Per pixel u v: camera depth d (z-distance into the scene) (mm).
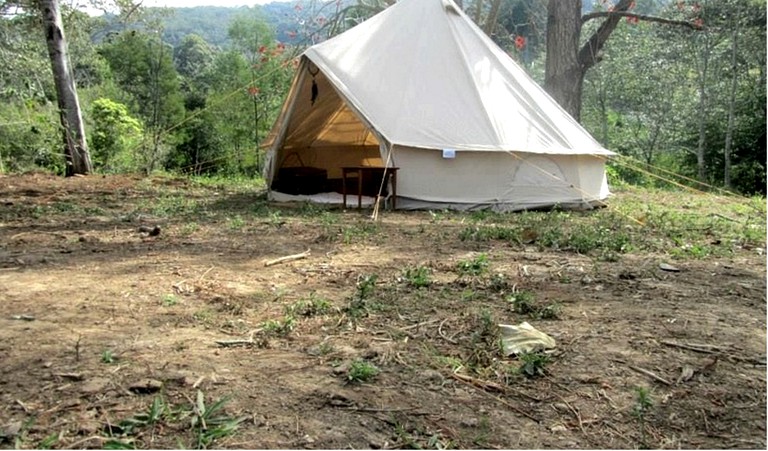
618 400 2299
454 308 3398
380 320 3156
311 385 2340
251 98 29109
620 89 25734
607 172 15836
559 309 3404
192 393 2238
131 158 18531
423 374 2475
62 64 12422
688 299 3699
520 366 2570
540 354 2680
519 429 2072
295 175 10117
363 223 6863
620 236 5824
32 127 14836
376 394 2285
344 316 3193
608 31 14742
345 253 5051
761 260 5035
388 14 9945
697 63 22609
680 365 2627
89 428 1974
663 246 5605
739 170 21875
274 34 31281
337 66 8953
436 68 9031
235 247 5270
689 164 24562
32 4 14906
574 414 2186
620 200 10438
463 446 1955
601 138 27922
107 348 2666
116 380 2326
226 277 4086
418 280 3924
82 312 3211
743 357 2732
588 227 6656
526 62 22391
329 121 11242
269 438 1948
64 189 10086
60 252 4934
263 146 10211
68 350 2635
